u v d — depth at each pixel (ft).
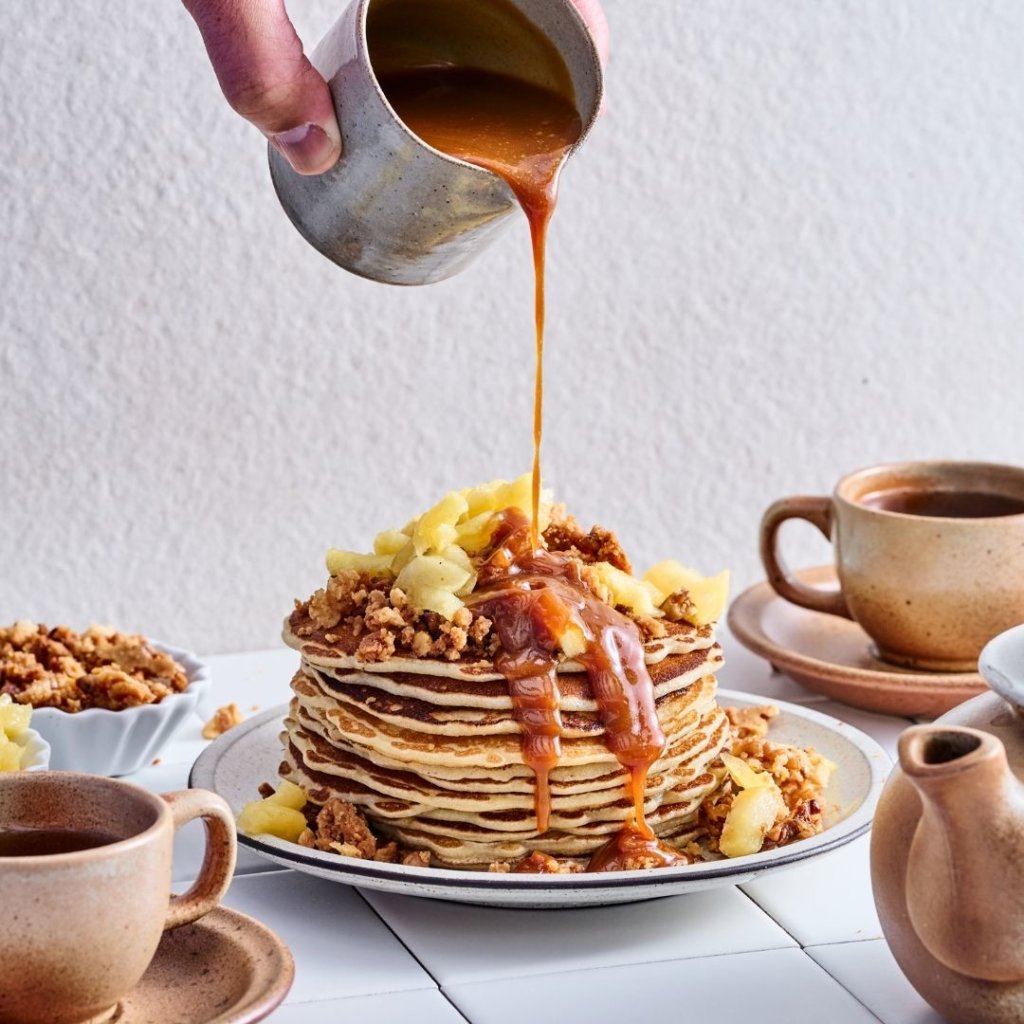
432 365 5.62
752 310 5.78
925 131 5.80
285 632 4.46
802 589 5.19
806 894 4.30
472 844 4.27
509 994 4.07
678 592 4.46
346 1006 4.05
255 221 5.45
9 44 5.24
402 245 4.29
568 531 4.51
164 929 3.95
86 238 5.36
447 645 4.28
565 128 4.29
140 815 3.88
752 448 5.87
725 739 4.44
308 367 5.55
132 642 4.84
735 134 5.67
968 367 5.98
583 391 5.72
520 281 5.63
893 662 5.07
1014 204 5.90
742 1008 4.03
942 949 3.84
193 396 5.50
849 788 4.45
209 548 5.60
